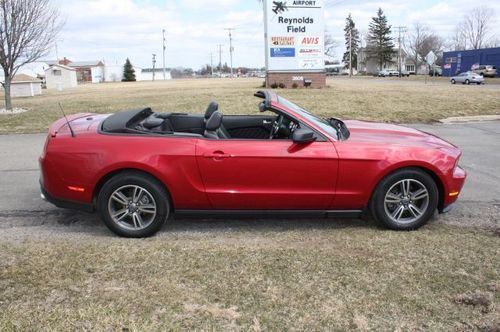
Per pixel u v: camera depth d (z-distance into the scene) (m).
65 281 3.85
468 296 3.65
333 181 4.89
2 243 4.70
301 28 28.03
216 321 3.31
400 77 76.94
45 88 55.12
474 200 6.32
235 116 6.05
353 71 123.31
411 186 5.05
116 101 20.53
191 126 5.82
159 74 140.38
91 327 3.22
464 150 9.77
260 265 4.17
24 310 3.41
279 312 3.43
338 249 4.55
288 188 4.88
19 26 17.39
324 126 5.19
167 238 4.90
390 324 3.30
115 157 4.73
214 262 4.23
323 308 3.49
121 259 4.29
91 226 5.29
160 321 3.29
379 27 114.88
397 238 4.87
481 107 17.22
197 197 4.86
